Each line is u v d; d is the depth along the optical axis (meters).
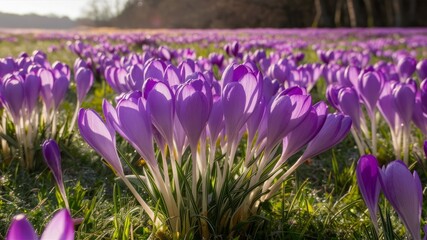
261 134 1.88
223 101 1.68
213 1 68.12
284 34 25.22
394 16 47.38
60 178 1.88
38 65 3.42
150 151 1.69
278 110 1.68
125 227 1.91
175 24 73.94
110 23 88.75
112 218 2.07
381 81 2.91
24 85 2.70
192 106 1.59
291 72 3.95
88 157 3.14
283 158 1.84
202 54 11.38
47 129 3.12
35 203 2.46
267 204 2.12
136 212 2.25
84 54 7.02
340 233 2.18
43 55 4.36
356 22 43.00
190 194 1.82
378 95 2.95
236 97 1.66
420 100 2.71
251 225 2.04
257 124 1.83
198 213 1.85
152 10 79.06
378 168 1.46
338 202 2.55
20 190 2.61
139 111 1.60
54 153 1.82
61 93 2.99
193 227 1.82
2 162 2.94
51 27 131.50
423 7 53.78
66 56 10.56
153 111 1.62
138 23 81.81
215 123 1.77
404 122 2.80
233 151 1.93
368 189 1.60
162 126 1.66
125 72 3.22
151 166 1.74
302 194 2.45
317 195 2.83
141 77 2.64
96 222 2.10
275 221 2.14
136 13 82.44
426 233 1.34
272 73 3.97
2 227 2.15
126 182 1.85
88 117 1.65
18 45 16.23
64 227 0.81
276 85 2.60
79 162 3.06
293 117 1.70
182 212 1.85
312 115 1.72
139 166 2.97
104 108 1.69
